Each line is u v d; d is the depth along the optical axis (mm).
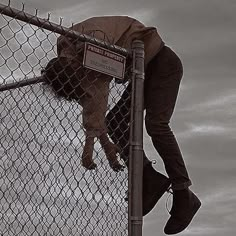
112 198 3990
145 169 4500
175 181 4375
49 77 3822
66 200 3701
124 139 4258
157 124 4328
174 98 4434
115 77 4035
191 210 4492
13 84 3604
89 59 3879
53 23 3666
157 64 4410
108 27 4254
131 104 4152
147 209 4461
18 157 3547
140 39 4309
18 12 3475
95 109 3994
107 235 3914
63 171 3713
